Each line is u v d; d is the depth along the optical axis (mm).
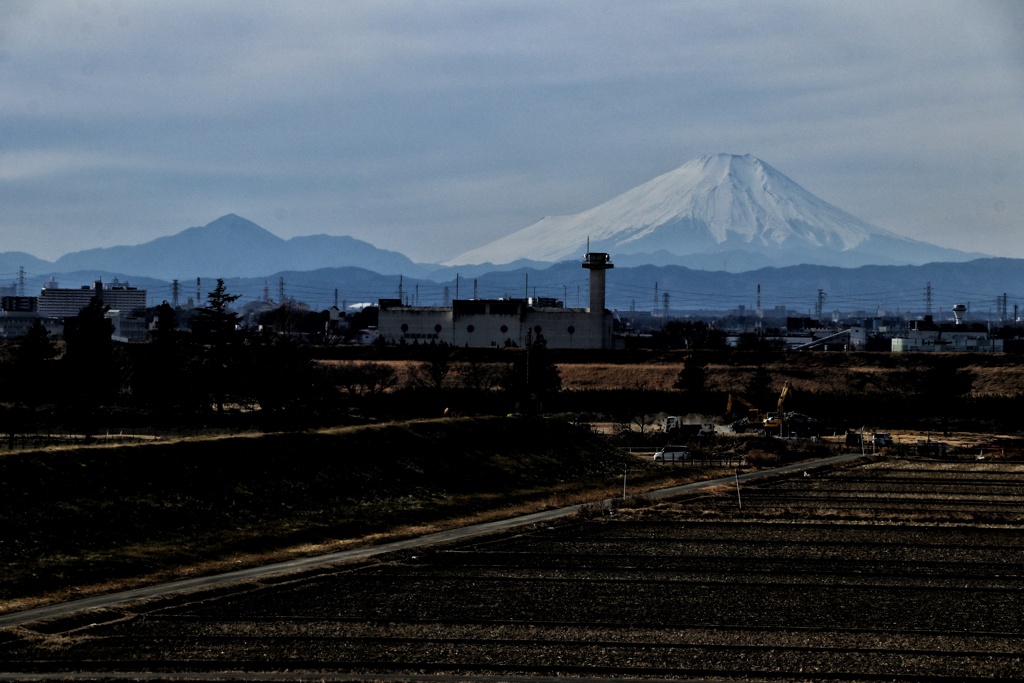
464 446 128875
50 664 60125
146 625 67562
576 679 59094
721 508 110125
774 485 125938
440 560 86688
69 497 87062
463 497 113625
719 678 59344
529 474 127188
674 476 133500
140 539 85375
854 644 65312
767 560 87062
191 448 102312
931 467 140125
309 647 63844
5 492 84062
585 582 79812
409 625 68500
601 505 109875
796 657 62719
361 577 80438
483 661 61812
